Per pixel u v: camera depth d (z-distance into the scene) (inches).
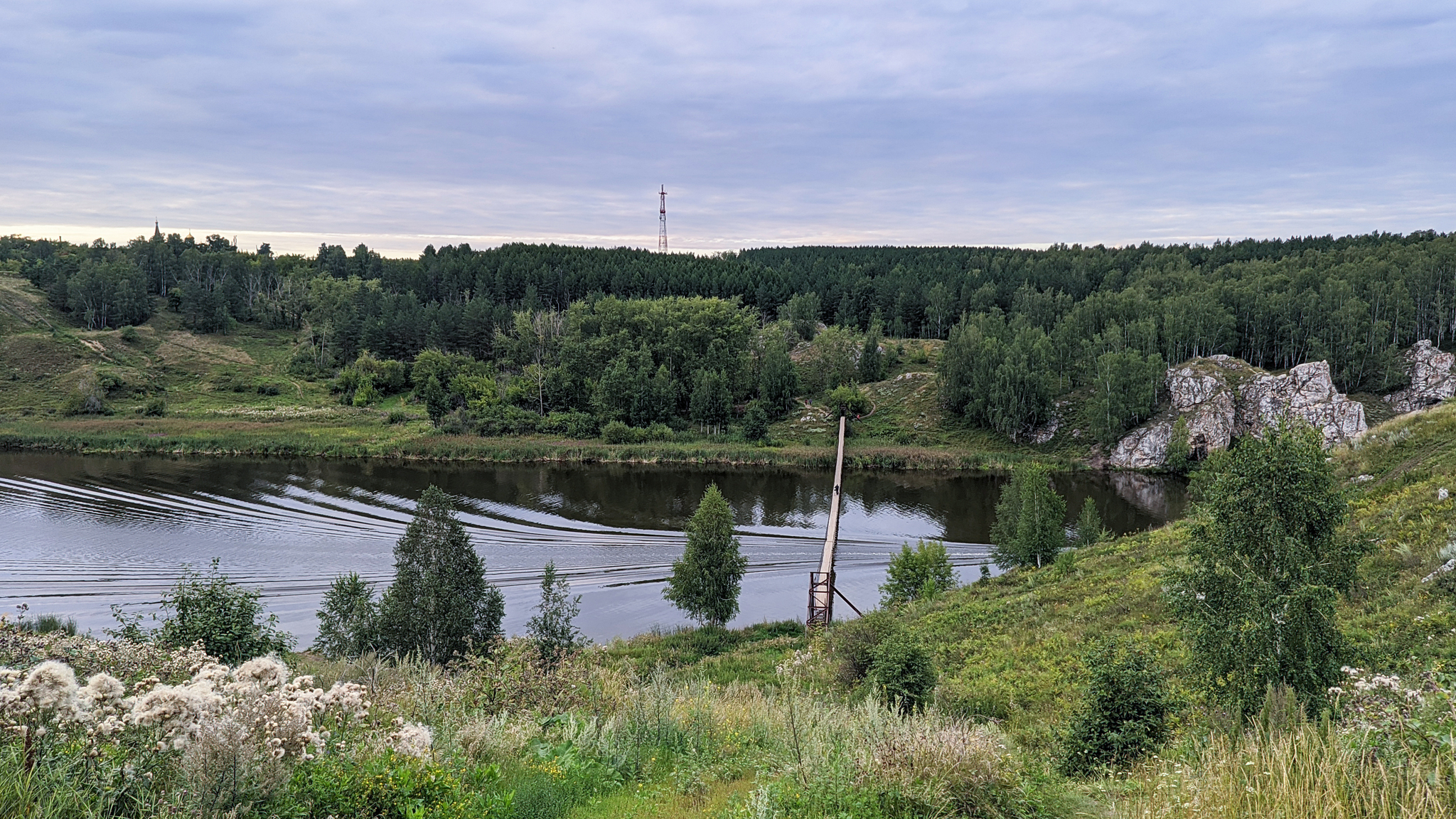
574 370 4985.2
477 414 4488.2
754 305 7091.5
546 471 3698.3
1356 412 3693.4
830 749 385.4
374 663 626.8
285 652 890.1
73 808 219.1
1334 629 534.9
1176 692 671.8
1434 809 240.8
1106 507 3083.2
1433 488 1033.5
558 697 560.1
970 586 1633.9
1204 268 7027.6
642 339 5201.8
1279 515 553.6
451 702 506.3
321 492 3132.4
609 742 433.4
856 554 2491.4
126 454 3875.5
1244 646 537.0
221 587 871.7
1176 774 338.3
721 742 484.1
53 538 2437.3
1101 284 6722.4
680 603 1756.9
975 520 2923.2
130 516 2709.2
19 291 6200.8
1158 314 4862.2
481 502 3038.9
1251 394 3939.5
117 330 5890.8
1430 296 4466.0
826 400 4933.6
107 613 1815.9
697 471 3745.1
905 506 3117.6
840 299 6899.6
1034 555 1818.4
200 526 2608.3
